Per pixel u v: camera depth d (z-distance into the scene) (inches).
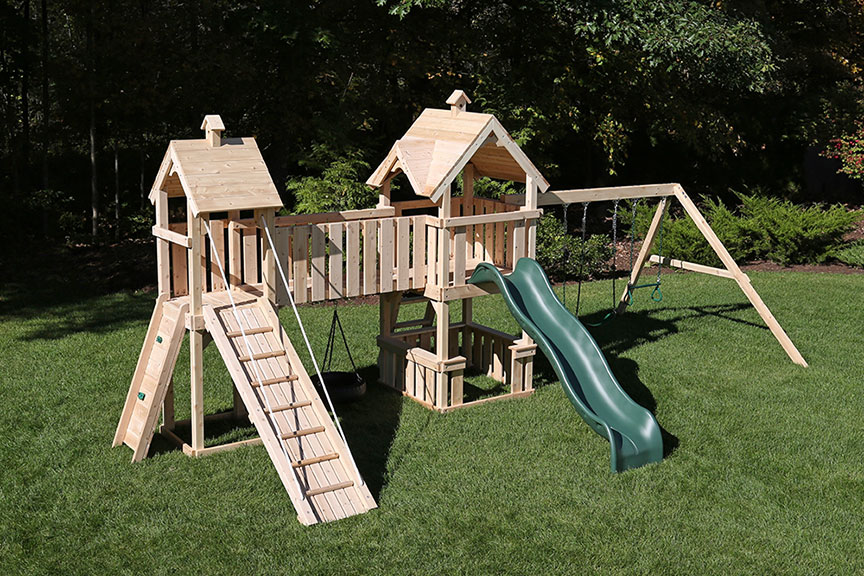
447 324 400.8
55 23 810.2
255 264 367.2
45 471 331.6
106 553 276.2
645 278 661.3
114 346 477.4
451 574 266.4
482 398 415.8
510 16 767.1
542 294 410.3
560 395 420.2
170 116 714.2
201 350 340.8
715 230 716.7
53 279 630.5
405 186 835.4
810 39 969.5
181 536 286.2
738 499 315.3
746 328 523.2
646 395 416.8
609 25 650.8
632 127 799.7
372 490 319.6
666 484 326.3
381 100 753.6
